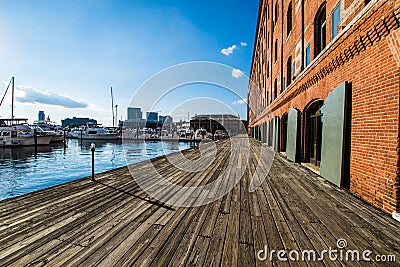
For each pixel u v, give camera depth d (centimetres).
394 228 306
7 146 3197
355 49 451
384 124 370
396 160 343
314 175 667
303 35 959
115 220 329
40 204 396
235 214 357
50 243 261
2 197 1027
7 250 245
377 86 388
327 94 614
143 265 220
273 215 353
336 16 639
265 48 2259
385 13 350
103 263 223
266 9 2166
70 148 3528
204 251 246
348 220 333
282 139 1305
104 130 5412
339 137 512
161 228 304
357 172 449
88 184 546
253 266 221
